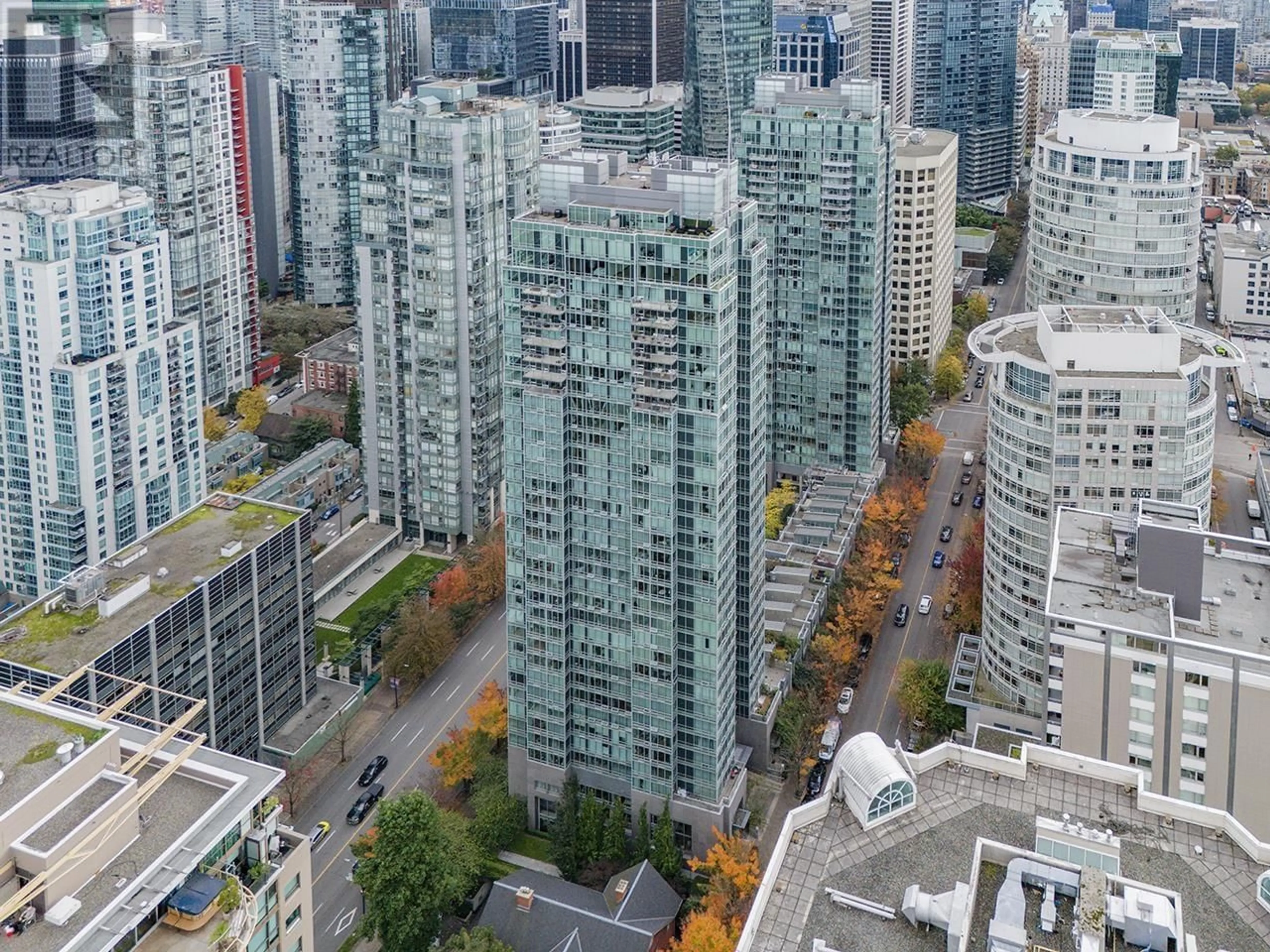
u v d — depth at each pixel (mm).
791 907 169375
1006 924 158875
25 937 157625
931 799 188875
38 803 166375
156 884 168000
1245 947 164625
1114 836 178500
